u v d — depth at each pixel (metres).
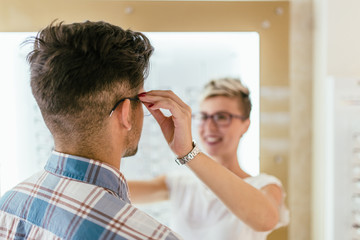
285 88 1.16
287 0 1.15
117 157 0.59
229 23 1.15
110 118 0.56
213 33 1.15
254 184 1.12
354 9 1.10
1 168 1.13
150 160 1.18
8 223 0.55
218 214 1.14
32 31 1.11
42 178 0.56
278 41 1.16
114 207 0.52
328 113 1.10
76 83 0.52
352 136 1.09
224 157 1.18
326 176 1.13
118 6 1.12
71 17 1.11
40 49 0.54
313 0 1.20
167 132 0.79
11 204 0.56
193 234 1.16
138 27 1.13
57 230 0.51
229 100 1.16
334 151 1.08
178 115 0.73
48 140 1.13
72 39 0.53
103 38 0.54
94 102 0.53
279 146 1.17
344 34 1.10
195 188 1.18
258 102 1.16
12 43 1.11
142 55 0.60
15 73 1.12
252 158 1.17
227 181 0.82
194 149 0.79
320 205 1.17
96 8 1.11
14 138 1.13
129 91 0.58
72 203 0.52
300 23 1.21
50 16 1.11
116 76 0.55
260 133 1.17
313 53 1.21
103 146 0.56
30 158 1.14
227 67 1.16
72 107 0.53
